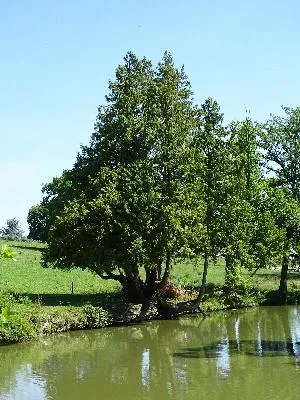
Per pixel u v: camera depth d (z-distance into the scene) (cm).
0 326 668
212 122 3828
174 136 3597
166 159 3566
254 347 2736
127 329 3281
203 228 3588
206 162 3788
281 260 4506
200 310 3891
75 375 2206
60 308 3150
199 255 3766
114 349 2717
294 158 4956
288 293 4622
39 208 9981
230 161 3819
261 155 5075
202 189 3653
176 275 5491
